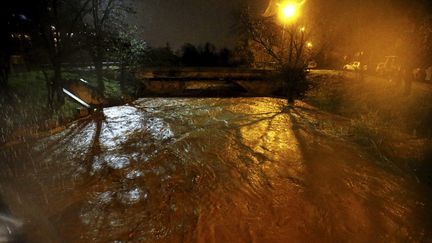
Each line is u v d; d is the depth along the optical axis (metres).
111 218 4.27
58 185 5.34
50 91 11.48
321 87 15.66
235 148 7.40
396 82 13.20
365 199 4.77
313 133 8.62
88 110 11.26
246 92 17.62
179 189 5.17
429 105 9.60
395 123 8.67
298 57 13.40
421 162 5.96
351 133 8.37
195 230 3.97
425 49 9.58
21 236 3.81
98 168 6.10
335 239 3.78
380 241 3.74
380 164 6.17
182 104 13.89
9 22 9.52
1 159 6.49
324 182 5.41
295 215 4.33
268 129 9.15
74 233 3.92
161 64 24.47
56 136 8.38
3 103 9.30
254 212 4.41
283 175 5.75
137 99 15.55
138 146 7.54
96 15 12.39
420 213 4.36
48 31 10.19
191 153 7.04
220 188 5.21
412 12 9.01
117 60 15.77
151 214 4.37
